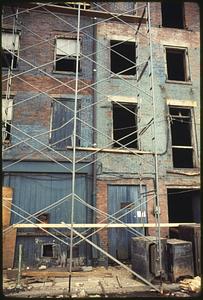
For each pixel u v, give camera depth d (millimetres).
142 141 11914
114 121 16234
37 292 6777
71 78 12305
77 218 10656
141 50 13148
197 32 14156
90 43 12930
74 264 10227
